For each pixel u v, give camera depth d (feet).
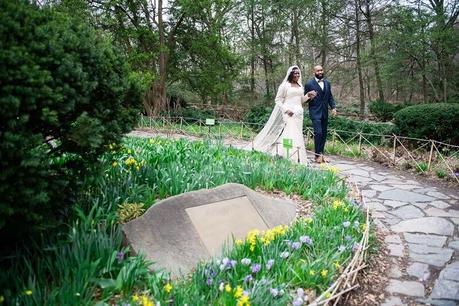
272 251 9.67
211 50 54.95
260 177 16.20
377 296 9.75
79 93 8.79
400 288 10.12
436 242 12.98
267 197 13.55
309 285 9.07
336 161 26.61
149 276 8.68
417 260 11.68
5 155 7.22
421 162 23.86
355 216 13.17
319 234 11.07
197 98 75.46
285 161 19.16
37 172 7.72
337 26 59.41
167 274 9.08
